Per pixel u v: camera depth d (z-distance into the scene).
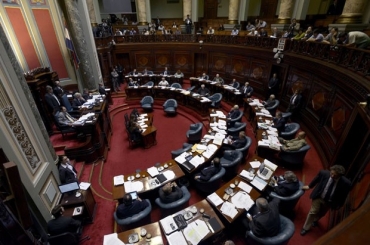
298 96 7.85
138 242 3.50
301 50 8.09
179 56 15.32
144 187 4.80
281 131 7.08
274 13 17.36
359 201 3.18
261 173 4.82
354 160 4.21
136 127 7.83
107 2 13.26
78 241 4.21
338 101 5.89
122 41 14.93
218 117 8.22
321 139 6.54
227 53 12.99
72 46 8.88
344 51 5.77
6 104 3.51
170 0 20.20
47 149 4.59
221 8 19.17
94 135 6.81
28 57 7.71
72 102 8.47
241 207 4.04
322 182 3.72
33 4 7.68
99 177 6.50
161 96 12.39
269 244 3.22
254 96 11.62
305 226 4.12
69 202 4.51
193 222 3.78
